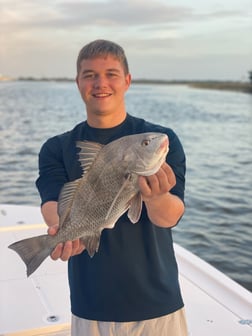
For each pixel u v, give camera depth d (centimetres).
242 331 133
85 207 86
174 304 98
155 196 82
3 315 140
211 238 317
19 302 149
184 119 1277
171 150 97
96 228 86
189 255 189
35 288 159
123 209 84
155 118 1306
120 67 98
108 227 86
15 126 1045
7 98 2641
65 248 87
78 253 90
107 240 95
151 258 96
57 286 161
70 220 87
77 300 99
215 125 1123
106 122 100
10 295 154
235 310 145
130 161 81
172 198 88
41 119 1219
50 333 132
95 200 85
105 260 95
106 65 96
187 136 916
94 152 86
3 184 498
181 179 97
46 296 153
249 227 339
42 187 103
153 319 96
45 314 141
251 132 983
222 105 2008
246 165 607
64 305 147
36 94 3325
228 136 916
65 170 103
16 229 210
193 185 489
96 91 96
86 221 87
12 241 199
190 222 353
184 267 179
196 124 1141
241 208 391
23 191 470
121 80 98
